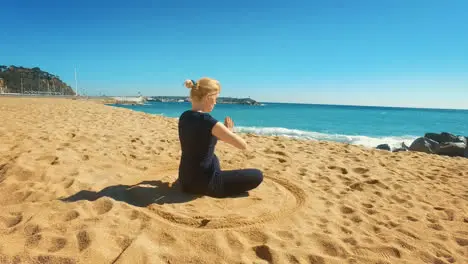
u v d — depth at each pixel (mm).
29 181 3240
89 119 10203
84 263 1928
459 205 3809
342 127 27812
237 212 2850
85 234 2213
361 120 39875
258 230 2566
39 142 5348
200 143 2963
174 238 2338
